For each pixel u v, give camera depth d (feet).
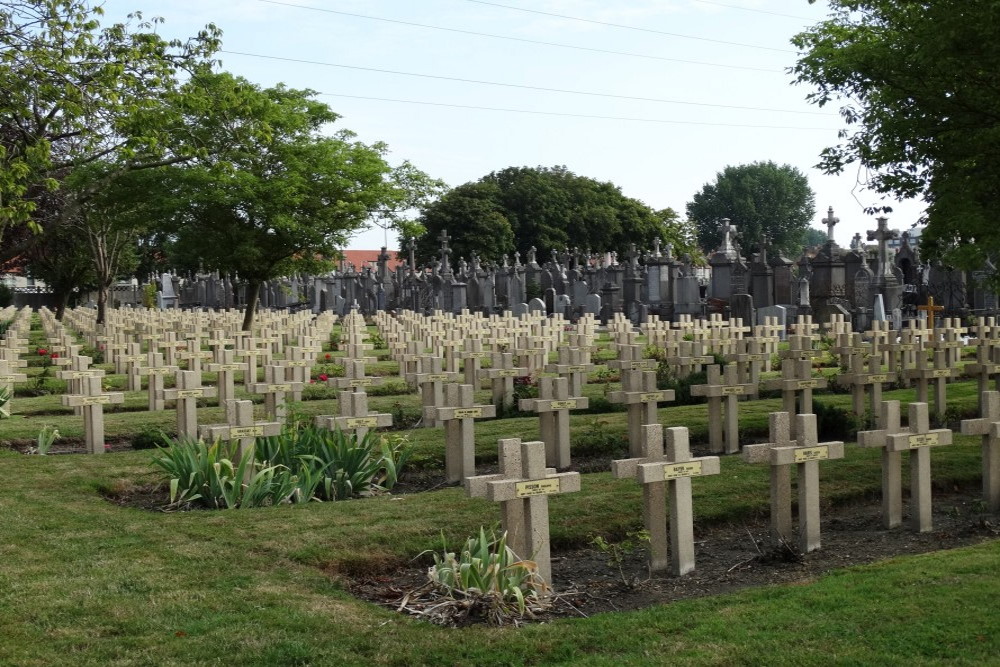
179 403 45.47
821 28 48.93
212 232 108.37
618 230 296.71
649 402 42.88
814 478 28.91
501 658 20.15
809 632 20.83
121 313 155.02
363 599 25.20
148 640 21.22
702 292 176.24
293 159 103.14
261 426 36.42
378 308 201.98
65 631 21.81
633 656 19.90
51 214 90.48
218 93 72.08
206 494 35.22
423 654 20.39
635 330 112.27
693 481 36.06
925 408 30.76
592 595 25.25
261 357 83.76
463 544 29.12
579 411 57.98
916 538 30.07
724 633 20.98
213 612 23.00
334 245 111.04
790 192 375.86
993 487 32.65
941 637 20.27
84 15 58.29
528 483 24.76
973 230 41.04
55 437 49.85
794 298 136.26
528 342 70.49
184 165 102.42
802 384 44.73
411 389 67.26
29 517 32.71
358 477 36.70
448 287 182.70
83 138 65.26
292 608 23.30
